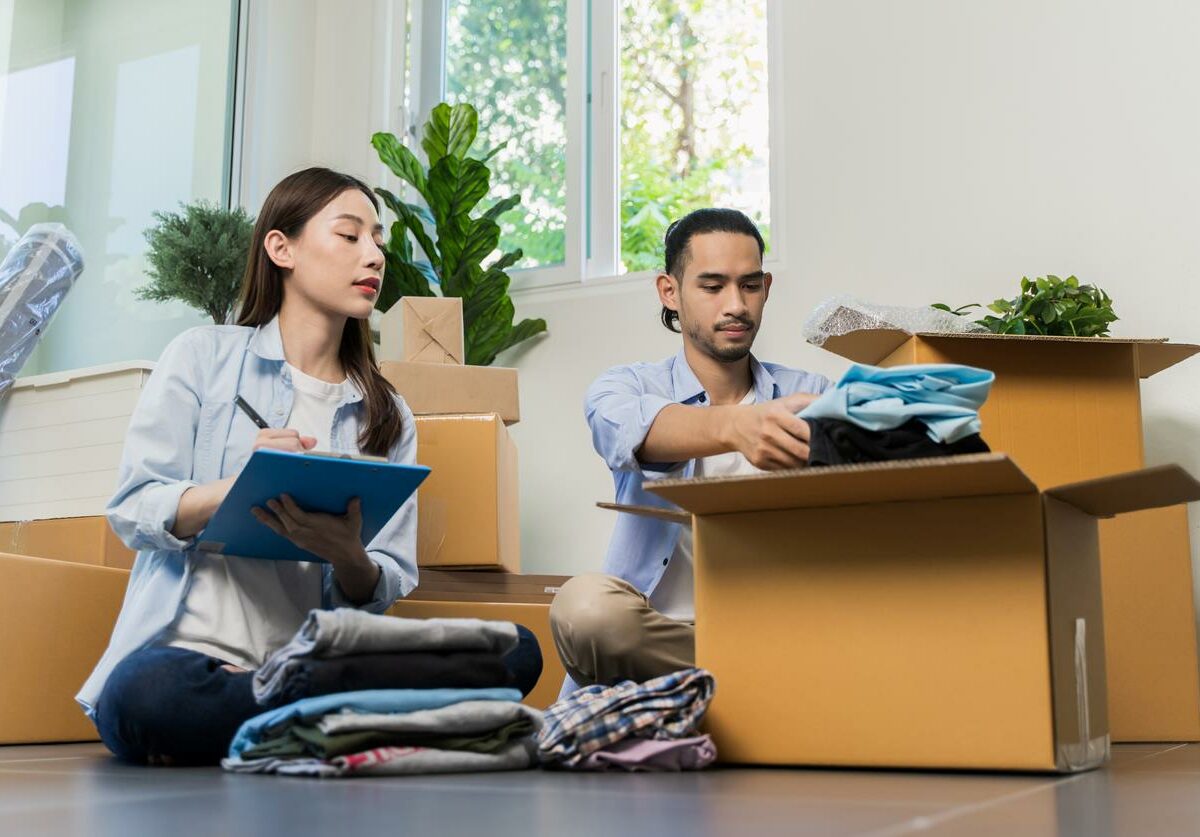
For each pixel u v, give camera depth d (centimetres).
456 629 160
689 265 231
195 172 388
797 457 164
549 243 391
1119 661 254
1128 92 325
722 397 236
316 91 419
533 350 380
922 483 144
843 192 350
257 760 156
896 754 151
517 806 114
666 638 186
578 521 365
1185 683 254
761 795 124
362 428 219
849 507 157
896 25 351
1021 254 330
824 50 358
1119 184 323
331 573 205
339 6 421
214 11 398
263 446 180
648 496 213
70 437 295
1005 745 145
